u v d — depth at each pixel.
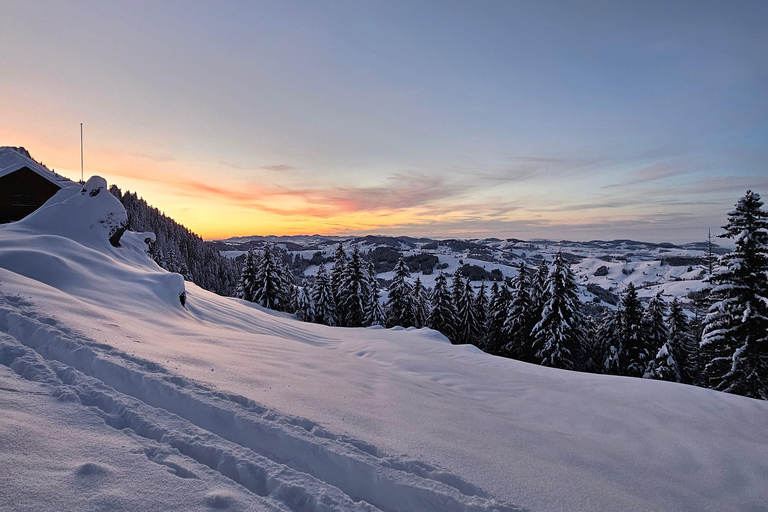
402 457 3.23
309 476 2.79
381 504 2.82
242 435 3.24
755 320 15.34
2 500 1.88
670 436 5.68
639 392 8.09
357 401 4.75
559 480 3.54
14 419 2.63
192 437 3.00
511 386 8.42
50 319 4.70
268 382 4.65
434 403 5.77
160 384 3.67
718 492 4.17
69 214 13.15
